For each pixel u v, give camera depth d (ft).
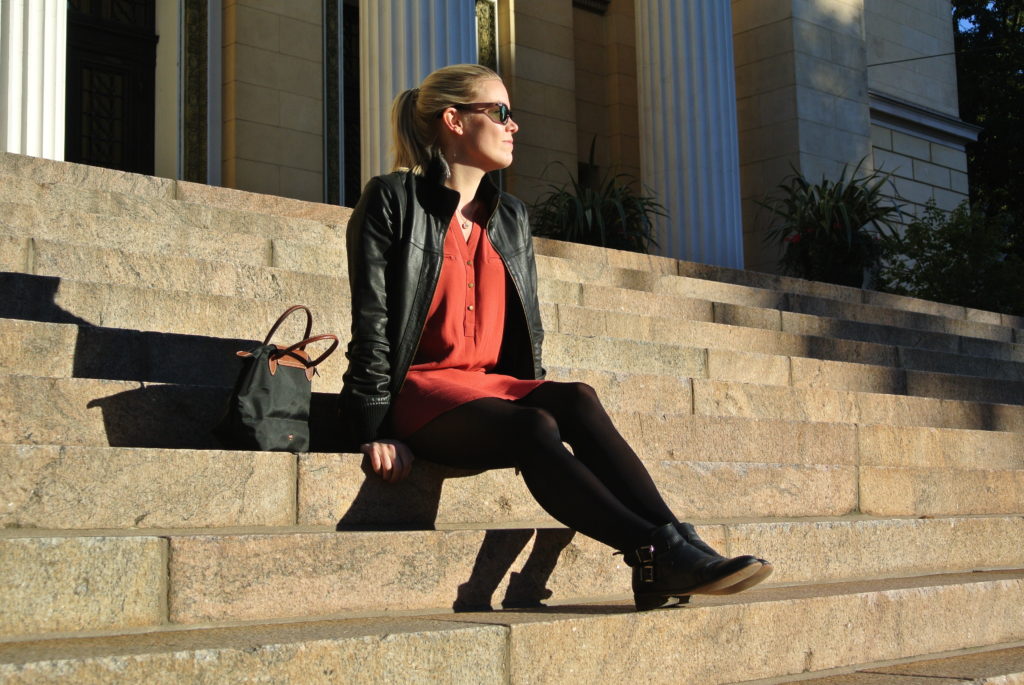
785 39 49.08
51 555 7.57
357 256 10.90
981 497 17.95
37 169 18.13
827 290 33.14
